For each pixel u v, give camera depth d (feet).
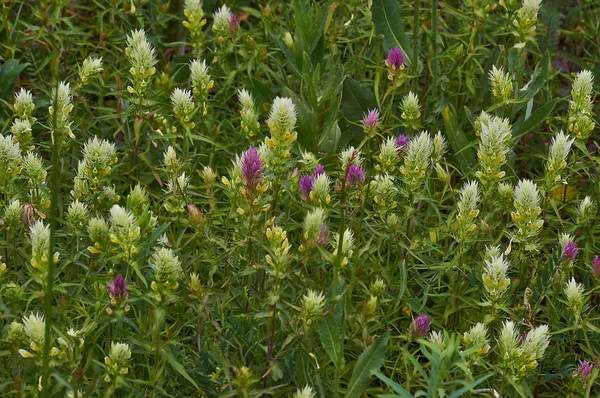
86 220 13.03
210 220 13.70
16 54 19.81
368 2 18.35
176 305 13.04
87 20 22.06
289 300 12.87
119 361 11.06
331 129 17.12
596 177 15.90
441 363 10.24
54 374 9.80
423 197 13.51
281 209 15.98
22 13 20.53
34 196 13.80
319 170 12.63
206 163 17.30
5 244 12.87
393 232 13.32
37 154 14.70
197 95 15.99
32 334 10.76
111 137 18.15
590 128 15.42
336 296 11.06
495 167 13.50
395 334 14.06
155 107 16.61
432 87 18.06
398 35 18.02
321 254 11.72
